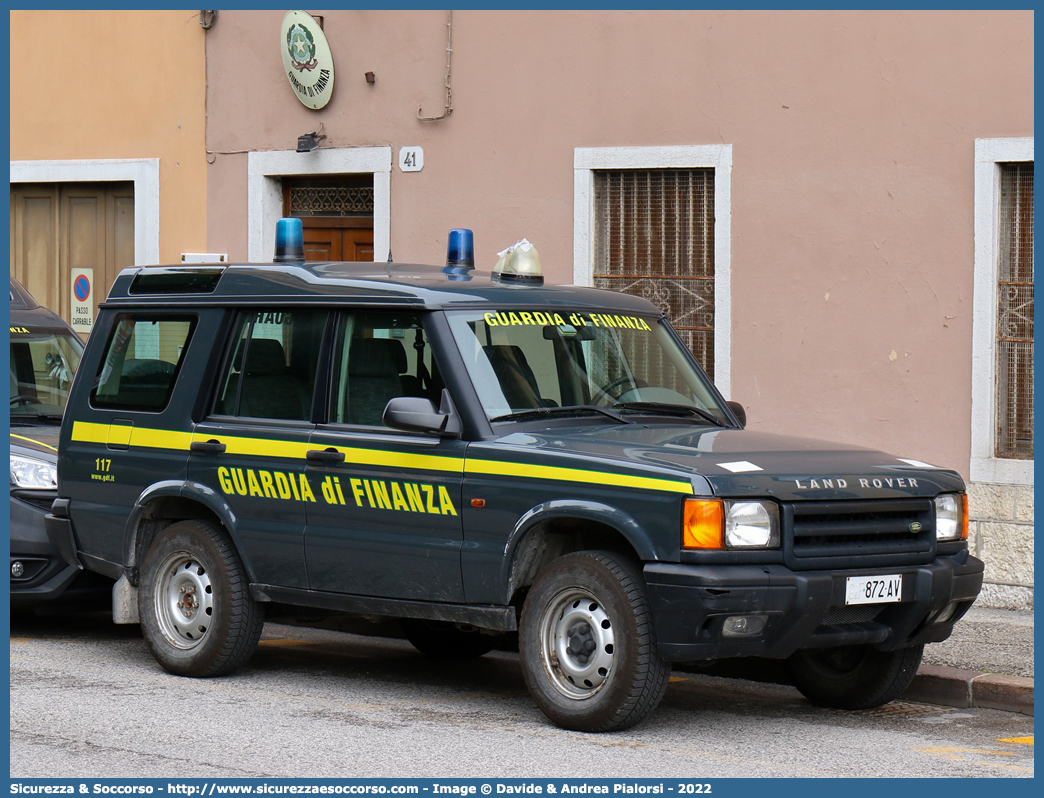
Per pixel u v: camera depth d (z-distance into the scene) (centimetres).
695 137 1226
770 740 710
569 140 1287
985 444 1102
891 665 777
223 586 823
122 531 873
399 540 758
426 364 766
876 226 1145
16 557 943
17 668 862
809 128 1173
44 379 1105
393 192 1381
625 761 653
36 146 1599
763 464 698
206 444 836
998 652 886
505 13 1313
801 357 1181
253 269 859
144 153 1533
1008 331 1109
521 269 841
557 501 702
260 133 1462
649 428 776
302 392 814
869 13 1144
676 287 1258
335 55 1405
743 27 1201
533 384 768
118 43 1544
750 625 671
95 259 1598
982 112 1100
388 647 991
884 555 714
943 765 668
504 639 948
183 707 756
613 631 686
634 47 1252
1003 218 1110
